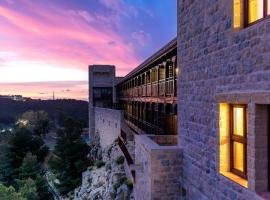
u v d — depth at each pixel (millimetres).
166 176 9188
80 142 38719
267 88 4875
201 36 7684
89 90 61500
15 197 23375
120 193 19266
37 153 50344
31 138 51469
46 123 89812
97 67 61875
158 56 17922
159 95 19953
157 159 9164
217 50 6730
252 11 5547
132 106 34438
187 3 8711
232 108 6414
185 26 8922
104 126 42188
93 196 25109
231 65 6062
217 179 6730
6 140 58906
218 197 6691
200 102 7840
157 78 20719
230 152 6516
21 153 47938
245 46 5527
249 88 5406
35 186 32125
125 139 28328
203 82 7602
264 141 5191
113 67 62500
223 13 6406
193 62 8312
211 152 7129
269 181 5195
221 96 6418
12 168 44719
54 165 37469
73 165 35969
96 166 33344
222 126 6566
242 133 6059
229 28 6121
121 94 50844
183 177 9094
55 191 37250
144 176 10203
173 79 16297
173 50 15438
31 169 40000
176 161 9242
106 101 62094
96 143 46125
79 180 34594
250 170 5309
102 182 26641
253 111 5195
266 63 4902
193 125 8359
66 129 43375
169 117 17797
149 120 24375
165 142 11672
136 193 12539
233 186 5973
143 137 11469
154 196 9141
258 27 5117
